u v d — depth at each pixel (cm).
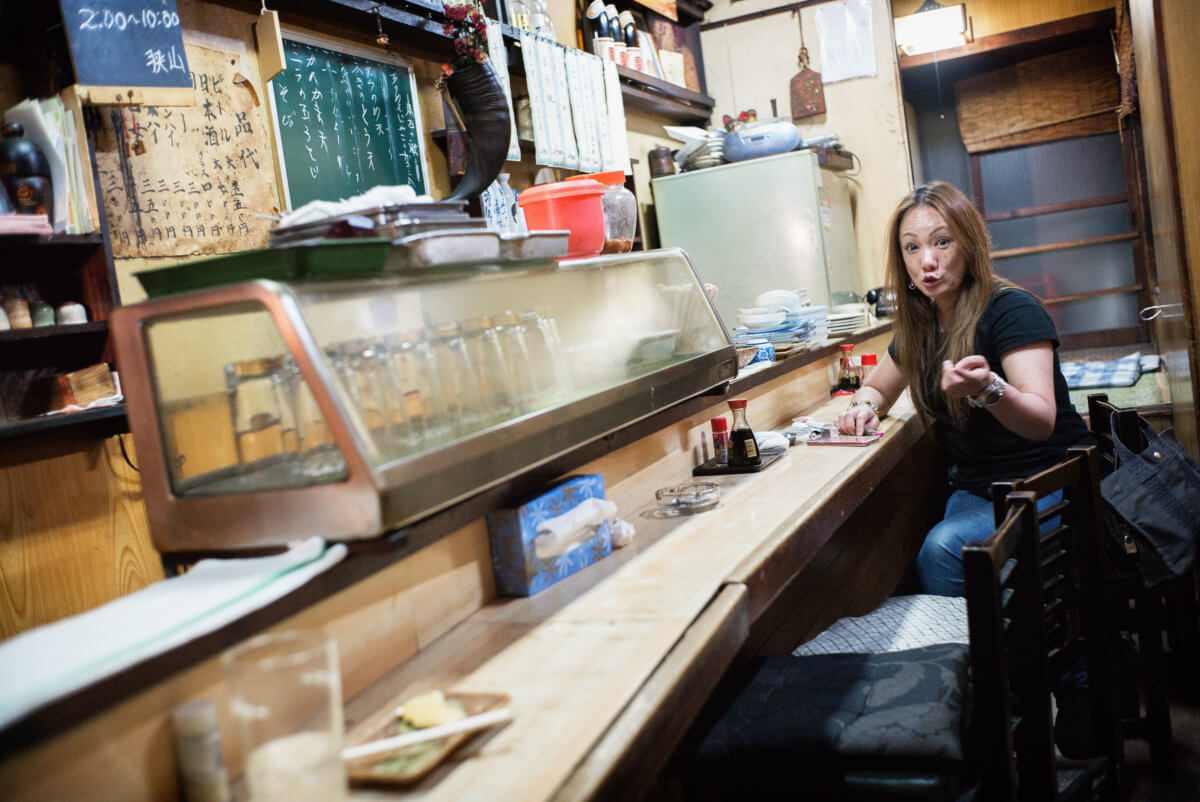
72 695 101
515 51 443
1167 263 456
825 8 647
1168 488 261
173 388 149
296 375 142
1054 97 751
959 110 782
